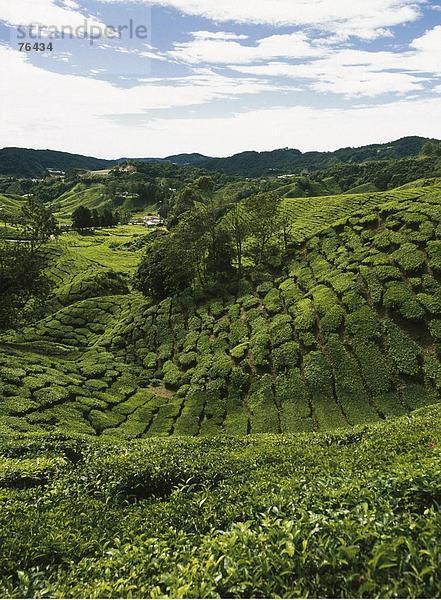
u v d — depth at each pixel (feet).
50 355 187.32
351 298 145.48
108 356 186.91
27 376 145.38
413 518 32.71
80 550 40.68
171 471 59.88
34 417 119.65
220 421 128.88
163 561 34.35
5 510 49.01
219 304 195.42
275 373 138.21
